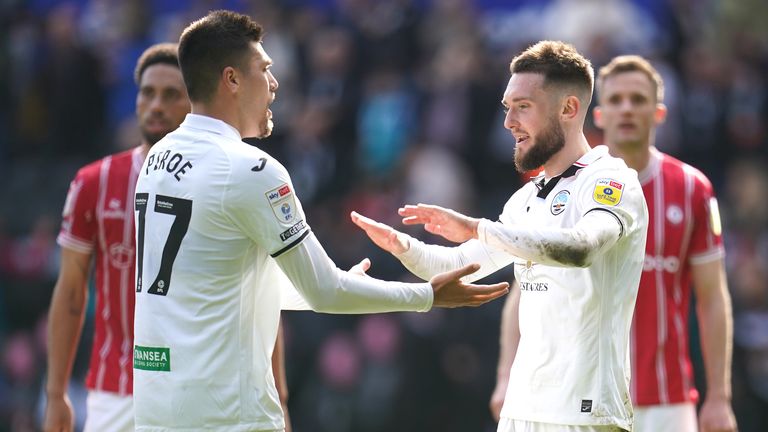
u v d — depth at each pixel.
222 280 15.75
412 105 42.50
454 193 40.84
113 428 21.19
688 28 45.16
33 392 38.66
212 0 47.25
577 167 16.67
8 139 48.75
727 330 22.58
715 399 22.39
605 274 16.20
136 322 16.27
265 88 16.72
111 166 21.47
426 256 17.58
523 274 16.86
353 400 36.53
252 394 15.88
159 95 21.22
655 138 40.66
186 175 15.89
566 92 16.75
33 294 41.66
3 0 50.19
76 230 21.44
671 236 22.50
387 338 36.53
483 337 36.59
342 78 44.06
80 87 47.69
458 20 44.66
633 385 22.34
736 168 41.25
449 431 36.41
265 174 15.69
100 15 50.88
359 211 39.75
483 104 42.12
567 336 16.27
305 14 46.41
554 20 45.00
